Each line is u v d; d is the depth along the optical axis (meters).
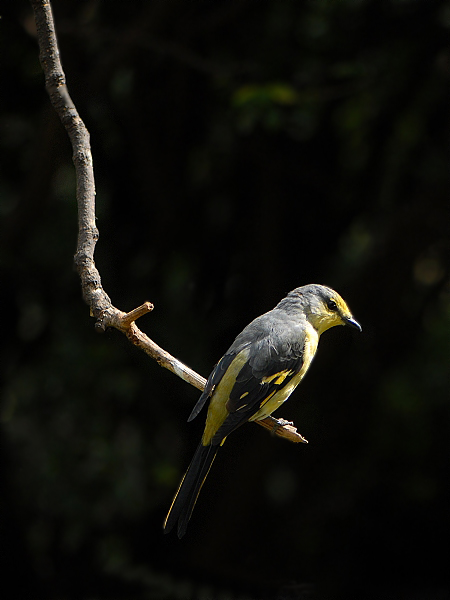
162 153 13.94
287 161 14.05
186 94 13.67
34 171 12.45
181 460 13.55
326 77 13.02
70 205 13.52
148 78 13.55
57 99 6.08
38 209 12.76
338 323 8.22
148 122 13.77
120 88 13.48
